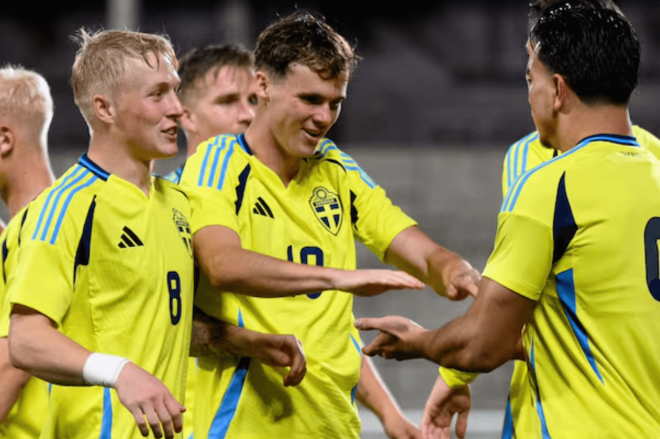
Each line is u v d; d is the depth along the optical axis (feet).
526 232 32.58
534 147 43.27
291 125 38.91
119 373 31.89
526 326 34.22
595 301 32.65
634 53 33.40
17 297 32.99
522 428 38.14
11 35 276.21
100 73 35.45
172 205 37.83
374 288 35.94
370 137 255.50
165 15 274.57
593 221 32.35
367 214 42.93
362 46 273.33
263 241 40.06
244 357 40.01
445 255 41.11
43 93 42.78
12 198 42.50
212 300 40.22
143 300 35.58
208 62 53.42
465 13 276.82
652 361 32.68
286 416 40.24
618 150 33.17
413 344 35.86
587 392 32.81
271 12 248.93
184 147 158.61
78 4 279.90
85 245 34.50
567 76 33.30
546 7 44.57
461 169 209.56
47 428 36.14
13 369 36.29
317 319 40.68
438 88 267.80
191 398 48.06
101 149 36.06
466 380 44.16
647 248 32.65
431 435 45.93
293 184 41.04
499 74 271.69
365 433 88.79
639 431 32.42
